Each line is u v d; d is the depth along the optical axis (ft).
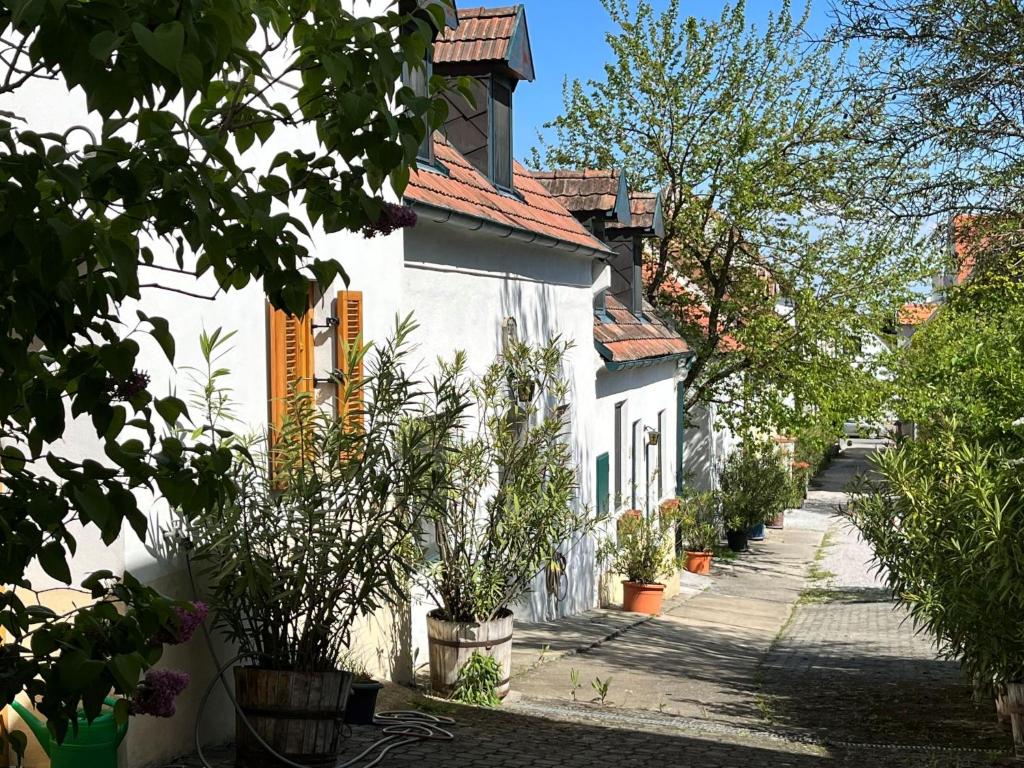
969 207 43.75
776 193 78.02
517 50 42.96
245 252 10.46
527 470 32.40
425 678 32.07
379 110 10.50
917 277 76.33
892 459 29.53
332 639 21.45
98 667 8.92
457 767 22.02
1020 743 26.53
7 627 9.45
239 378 22.44
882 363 79.20
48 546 9.35
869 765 24.95
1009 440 35.73
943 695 36.01
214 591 21.16
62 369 9.49
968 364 40.37
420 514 23.11
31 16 7.41
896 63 41.45
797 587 75.41
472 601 31.09
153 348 19.61
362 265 28.12
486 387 33.86
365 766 21.63
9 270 8.00
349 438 21.85
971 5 39.42
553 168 83.10
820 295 78.79
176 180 9.06
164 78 8.04
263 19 10.66
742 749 26.37
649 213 68.28
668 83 78.02
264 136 11.85
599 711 30.99
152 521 19.39
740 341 80.64
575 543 52.90
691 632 51.78
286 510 21.25
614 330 61.62
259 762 20.16
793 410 80.79
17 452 9.80
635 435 66.23
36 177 8.07
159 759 19.66
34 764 18.12
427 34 11.18
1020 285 43.86
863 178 45.65
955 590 26.55
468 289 37.58
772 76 77.71
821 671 42.01
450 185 36.88
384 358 24.17
